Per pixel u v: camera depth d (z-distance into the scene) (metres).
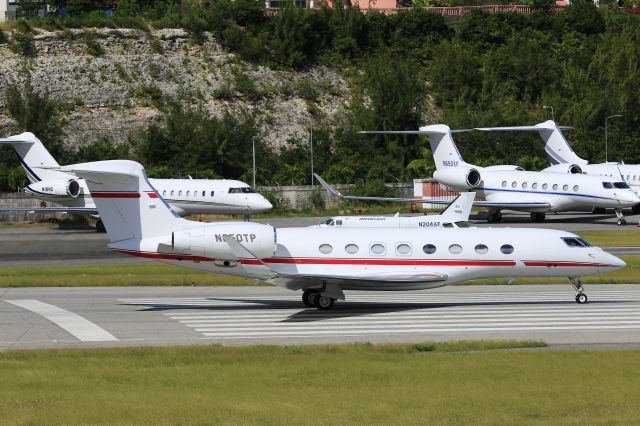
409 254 117.62
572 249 119.31
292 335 99.88
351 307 121.06
